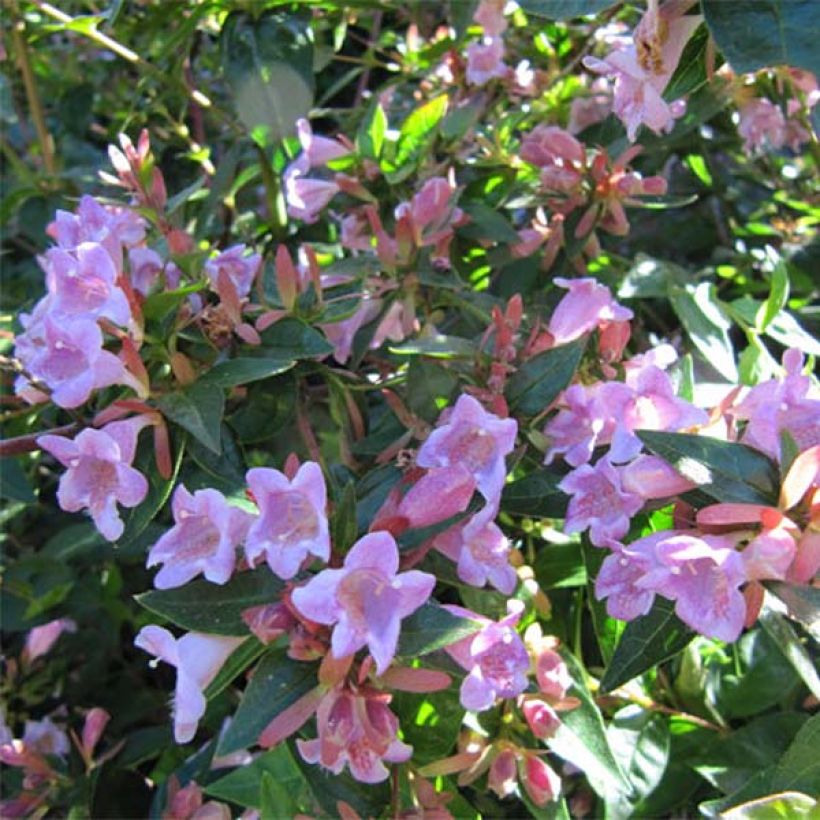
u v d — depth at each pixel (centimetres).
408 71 38
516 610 20
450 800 22
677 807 26
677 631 19
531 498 22
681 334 34
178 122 39
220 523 19
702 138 36
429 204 26
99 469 21
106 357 20
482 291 31
